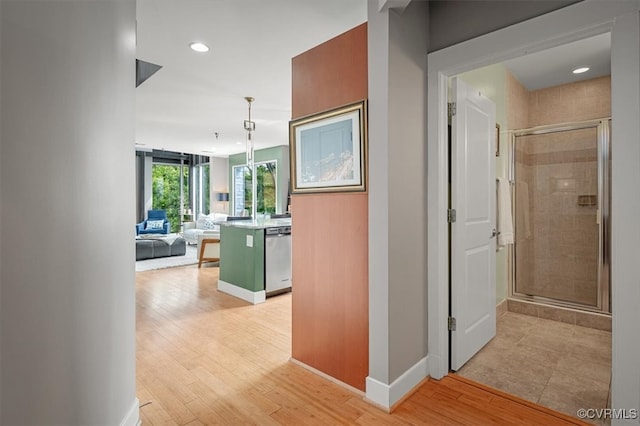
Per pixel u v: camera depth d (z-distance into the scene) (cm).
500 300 342
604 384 211
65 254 108
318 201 229
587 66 340
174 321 329
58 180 105
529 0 177
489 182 277
